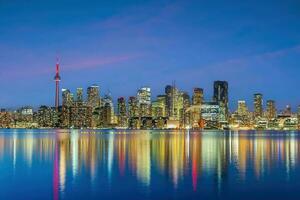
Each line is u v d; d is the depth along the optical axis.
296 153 115.62
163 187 54.69
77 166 78.31
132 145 154.62
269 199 47.72
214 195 49.72
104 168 75.19
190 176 64.81
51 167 76.75
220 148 140.12
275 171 71.75
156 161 89.00
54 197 48.16
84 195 49.25
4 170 72.19
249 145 163.00
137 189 53.09
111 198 47.56
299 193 51.19
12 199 47.19
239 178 63.00
